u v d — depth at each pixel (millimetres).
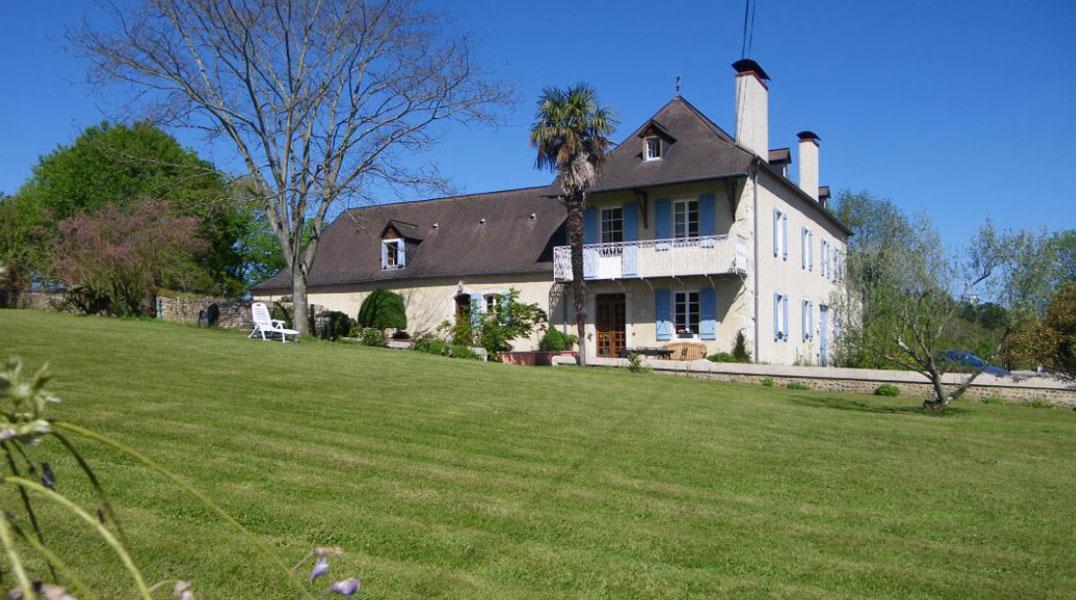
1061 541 6426
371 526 5590
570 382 15656
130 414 8281
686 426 10922
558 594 4719
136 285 24500
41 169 41938
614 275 25906
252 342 18047
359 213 35406
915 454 9992
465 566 5043
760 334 25250
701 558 5531
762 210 26000
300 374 12680
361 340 25469
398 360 16938
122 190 40031
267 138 22938
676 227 26188
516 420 10250
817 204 32062
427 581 4742
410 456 7762
